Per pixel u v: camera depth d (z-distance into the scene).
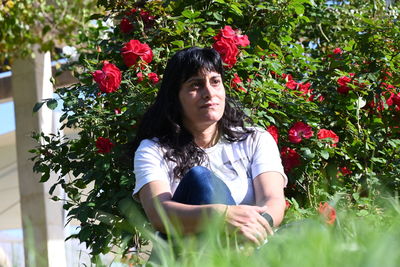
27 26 7.78
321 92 4.86
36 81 7.80
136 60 4.30
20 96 7.85
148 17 4.88
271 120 4.23
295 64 5.05
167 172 2.79
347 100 4.77
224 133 2.88
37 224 7.55
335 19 6.18
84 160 4.54
